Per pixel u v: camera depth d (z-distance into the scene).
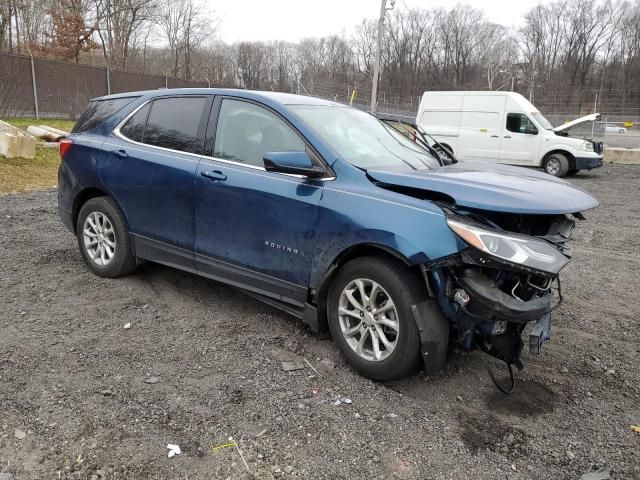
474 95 16.98
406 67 75.94
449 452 2.78
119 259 4.89
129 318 4.24
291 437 2.83
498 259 2.97
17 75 17.88
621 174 16.88
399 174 3.47
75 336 3.88
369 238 3.30
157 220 4.53
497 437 2.94
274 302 3.98
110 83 20.91
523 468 2.69
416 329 3.20
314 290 3.67
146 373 3.41
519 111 16.33
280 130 3.93
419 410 3.15
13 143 11.51
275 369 3.54
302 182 3.69
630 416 3.20
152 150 4.58
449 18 77.19
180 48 50.69
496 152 16.75
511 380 3.37
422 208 3.19
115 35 38.78
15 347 3.65
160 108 4.71
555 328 4.43
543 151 16.02
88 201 5.07
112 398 3.11
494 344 3.20
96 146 4.96
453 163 4.63
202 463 2.61
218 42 66.12
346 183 3.54
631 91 56.88
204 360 3.62
